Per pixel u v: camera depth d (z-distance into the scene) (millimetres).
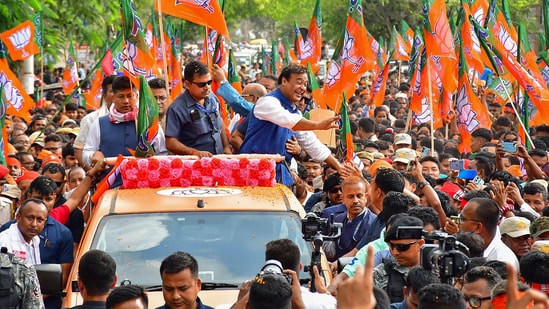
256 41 68812
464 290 5789
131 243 7422
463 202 9359
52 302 8281
